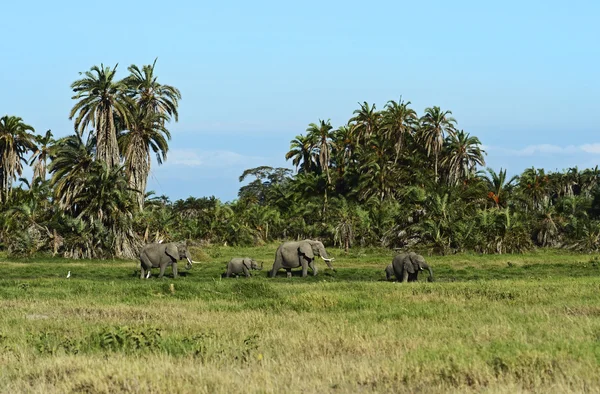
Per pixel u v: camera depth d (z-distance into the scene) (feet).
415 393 42.42
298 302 88.99
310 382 44.21
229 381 44.21
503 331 61.57
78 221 198.39
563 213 257.55
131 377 45.50
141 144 236.02
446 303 88.53
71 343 58.70
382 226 246.06
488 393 40.19
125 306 88.79
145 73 259.60
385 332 63.26
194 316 78.64
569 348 50.70
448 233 216.95
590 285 106.11
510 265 170.19
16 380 47.09
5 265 175.52
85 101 221.66
